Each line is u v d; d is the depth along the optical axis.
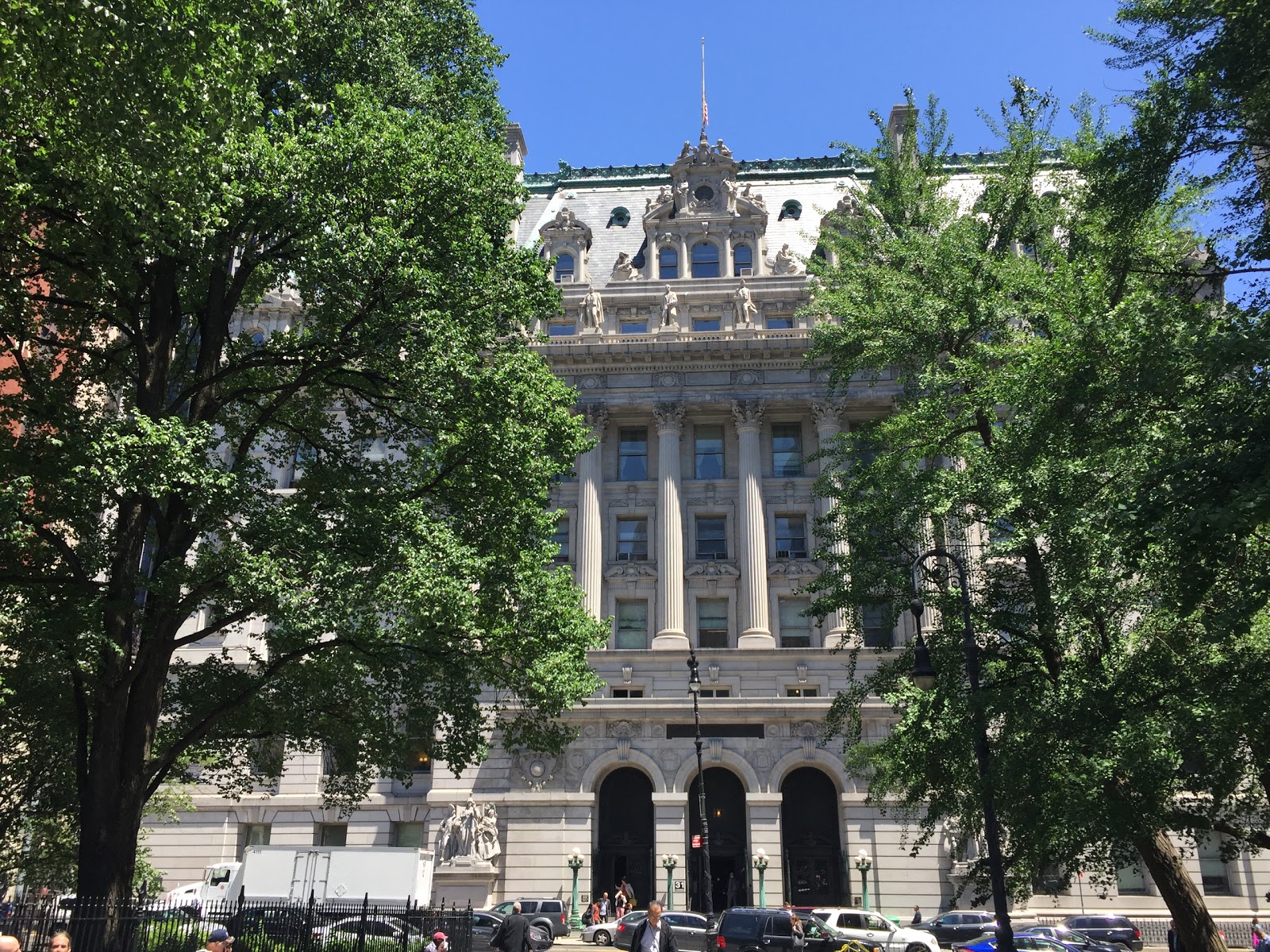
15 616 23.78
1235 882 54.47
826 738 34.06
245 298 29.83
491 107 33.53
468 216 26.16
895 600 31.69
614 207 75.62
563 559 63.16
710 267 68.88
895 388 63.44
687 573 62.28
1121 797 23.30
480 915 43.97
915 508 30.06
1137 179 20.84
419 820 58.94
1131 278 25.23
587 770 57.69
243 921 25.64
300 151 23.97
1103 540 22.84
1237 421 17.23
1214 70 18.72
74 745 28.34
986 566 30.94
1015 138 32.50
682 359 64.44
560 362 65.00
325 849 42.97
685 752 57.66
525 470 27.00
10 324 24.06
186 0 18.16
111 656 23.48
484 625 27.17
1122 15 19.95
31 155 20.95
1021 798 25.20
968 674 27.72
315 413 30.31
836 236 36.59
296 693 29.73
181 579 23.73
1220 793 23.44
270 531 23.80
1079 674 26.33
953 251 31.22
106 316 25.69
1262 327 17.55
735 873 58.59
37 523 22.73
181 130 19.12
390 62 29.14
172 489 22.14
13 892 39.53
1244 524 15.75
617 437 66.25
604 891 58.00
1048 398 22.44
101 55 17.75
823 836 58.91
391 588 23.20
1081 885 54.69
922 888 54.84
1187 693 23.30
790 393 63.94
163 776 25.53
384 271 24.56
